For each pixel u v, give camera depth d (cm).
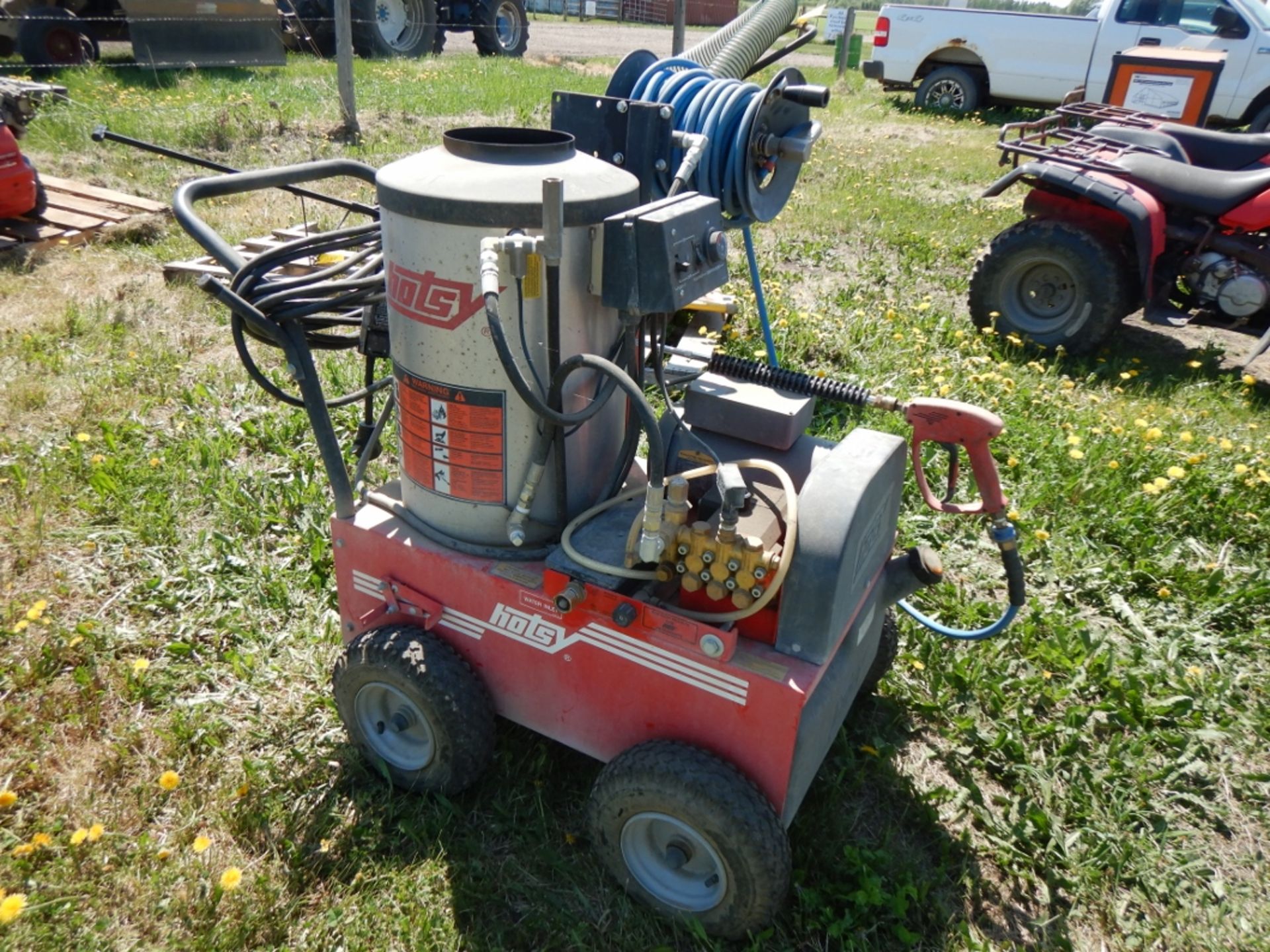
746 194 333
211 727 282
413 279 213
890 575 256
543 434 220
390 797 263
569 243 207
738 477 199
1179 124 639
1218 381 555
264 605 335
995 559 378
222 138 918
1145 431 450
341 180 831
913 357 532
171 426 434
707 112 322
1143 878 254
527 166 209
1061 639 328
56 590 330
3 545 352
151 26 1254
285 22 1516
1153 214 542
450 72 1480
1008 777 284
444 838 252
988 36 1391
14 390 445
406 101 1168
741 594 206
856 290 655
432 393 223
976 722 298
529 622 235
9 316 533
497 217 200
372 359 278
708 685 215
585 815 239
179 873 240
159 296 571
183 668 305
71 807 257
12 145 633
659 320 232
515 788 265
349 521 256
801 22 432
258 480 395
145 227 679
